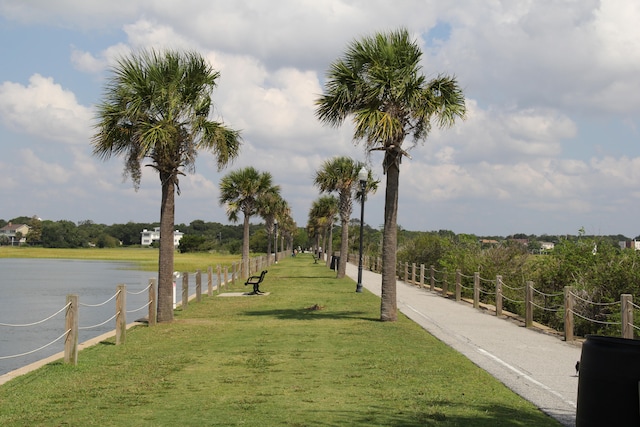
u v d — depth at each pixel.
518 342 14.22
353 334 14.99
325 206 60.34
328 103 17.55
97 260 91.00
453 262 28.81
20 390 9.23
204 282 40.75
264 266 56.56
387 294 17.64
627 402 5.46
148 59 16.83
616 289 16.94
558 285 20.48
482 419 7.57
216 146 17.50
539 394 9.03
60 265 75.12
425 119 17.03
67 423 7.48
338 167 37.81
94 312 23.95
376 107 16.95
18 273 56.59
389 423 7.36
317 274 43.94
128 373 10.45
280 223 72.81
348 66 17.19
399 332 15.37
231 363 11.30
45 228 160.12
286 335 14.83
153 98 16.55
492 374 10.46
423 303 23.34
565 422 7.54
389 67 16.55
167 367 10.95
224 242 144.38
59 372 10.54
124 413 7.93
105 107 16.64
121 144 17.20
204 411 7.98
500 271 25.72
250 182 40.25
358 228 77.81
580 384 5.85
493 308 21.91
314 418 7.59
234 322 17.58
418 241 39.22
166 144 16.77
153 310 16.86
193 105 17.17
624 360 5.52
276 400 8.56
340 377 10.09
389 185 17.62
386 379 9.92
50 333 18.44
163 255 17.66
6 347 15.99
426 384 9.58
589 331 16.75
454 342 13.95
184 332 15.53
